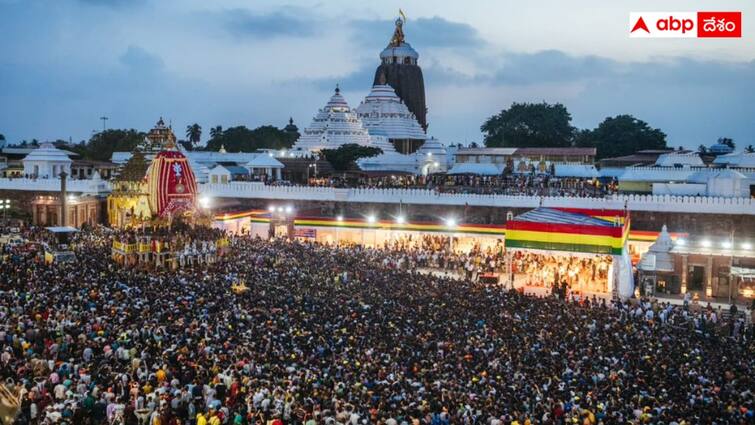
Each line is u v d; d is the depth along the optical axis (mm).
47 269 51125
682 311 51156
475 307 45906
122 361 33219
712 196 77750
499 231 77062
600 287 65062
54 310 39281
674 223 76250
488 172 105812
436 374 31578
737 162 95938
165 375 30703
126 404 27938
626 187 92000
